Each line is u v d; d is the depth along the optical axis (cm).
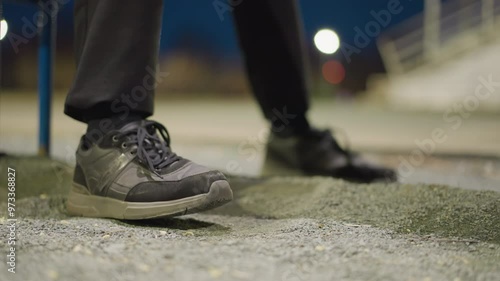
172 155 203
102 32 194
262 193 257
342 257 150
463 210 211
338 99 2131
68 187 264
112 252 147
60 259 138
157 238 172
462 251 168
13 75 2122
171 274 130
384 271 139
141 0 194
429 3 1739
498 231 194
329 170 305
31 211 219
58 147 536
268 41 287
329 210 224
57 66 2033
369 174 302
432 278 136
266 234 182
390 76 1794
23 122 927
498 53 1619
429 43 1742
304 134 311
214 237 178
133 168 198
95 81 195
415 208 217
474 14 1692
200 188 189
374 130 862
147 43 198
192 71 2550
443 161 488
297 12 288
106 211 201
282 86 297
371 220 208
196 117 1133
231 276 130
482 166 457
